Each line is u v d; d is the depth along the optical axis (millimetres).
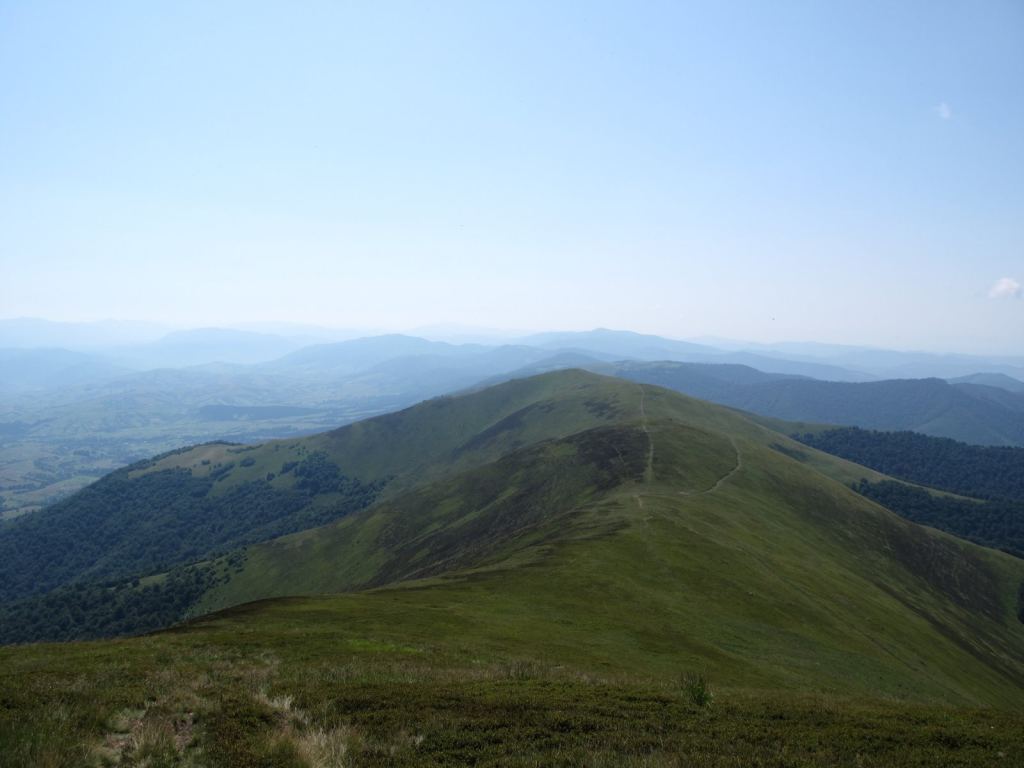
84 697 15609
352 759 12906
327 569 149500
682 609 49000
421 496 167250
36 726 12750
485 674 23719
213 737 13633
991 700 59500
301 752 12719
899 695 43781
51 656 25016
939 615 100938
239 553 172625
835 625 57219
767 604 55344
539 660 30984
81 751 12008
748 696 23234
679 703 19406
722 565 62156
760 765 13516
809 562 82250
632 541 64938
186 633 33344
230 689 17719
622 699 19422
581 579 52812
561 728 15898
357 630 35031
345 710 16641
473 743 14430
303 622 36969
